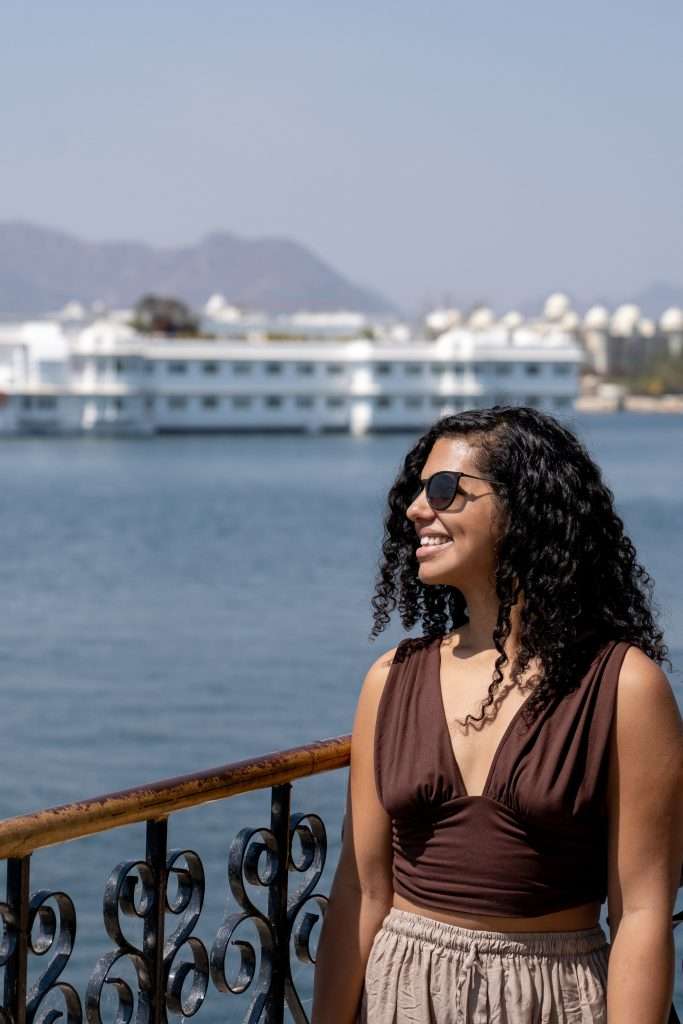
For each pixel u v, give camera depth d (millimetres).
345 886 3068
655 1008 2773
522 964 2818
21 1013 2758
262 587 38781
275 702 21844
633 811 2814
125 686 23172
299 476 90688
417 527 3088
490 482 2963
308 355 133375
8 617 32781
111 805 2844
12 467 100625
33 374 134000
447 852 2863
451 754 2873
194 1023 7223
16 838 2670
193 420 132500
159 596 37000
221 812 14164
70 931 2908
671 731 2822
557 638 2854
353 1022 3062
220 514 65062
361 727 3045
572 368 134500
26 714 20688
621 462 100938
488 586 2982
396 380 134000
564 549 2910
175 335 171000
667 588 31297
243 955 3283
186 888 3168
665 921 2814
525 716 2824
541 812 2777
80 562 45844
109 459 110125
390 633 28969
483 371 133875
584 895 2865
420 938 2885
